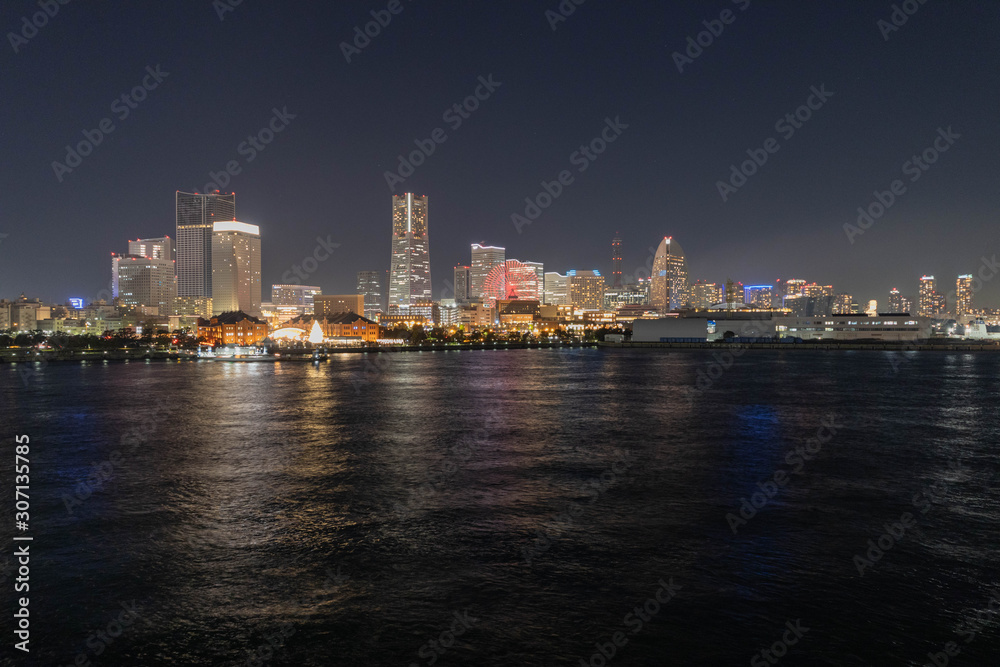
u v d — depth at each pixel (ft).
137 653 60.75
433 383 398.83
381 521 102.63
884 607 70.03
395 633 64.18
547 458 157.48
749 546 90.02
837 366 557.33
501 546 90.07
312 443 180.96
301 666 58.29
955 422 220.23
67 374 508.53
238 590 74.90
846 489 124.47
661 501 115.14
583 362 644.69
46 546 91.09
